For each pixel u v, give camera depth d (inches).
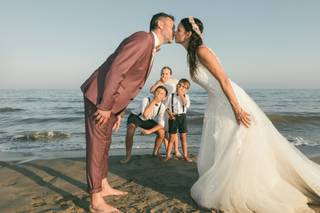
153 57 119.1
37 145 377.7
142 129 224.4
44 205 133.2
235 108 123.2
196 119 603.2
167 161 219.5
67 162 217.6
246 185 119.9
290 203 119.6
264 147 125.0
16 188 157.6
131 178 175.3
